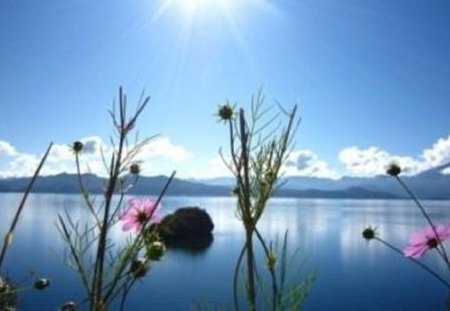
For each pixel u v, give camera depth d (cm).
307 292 216
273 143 231
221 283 5781
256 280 217
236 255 7700
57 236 9319
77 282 4781
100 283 164
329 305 5278
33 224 11931
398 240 11125
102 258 165
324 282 6694
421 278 7012
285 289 216
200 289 5412
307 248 9631
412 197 284
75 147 196
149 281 5944
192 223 8244
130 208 200
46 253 6844
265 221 16238
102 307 163
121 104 181
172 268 6694
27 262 6078
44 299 4009
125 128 180
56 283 4697
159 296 5116
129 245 177
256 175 228
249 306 209
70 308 181
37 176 164
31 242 8462
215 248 8288
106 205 172
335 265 8131
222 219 16712
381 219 19162
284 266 218
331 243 10806
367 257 9156
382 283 6731
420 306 5241
